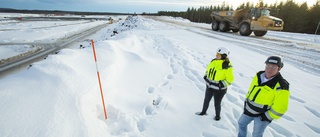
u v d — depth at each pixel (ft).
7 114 9.30
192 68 25.50
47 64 15.38
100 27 123.65
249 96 8.88
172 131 11.97
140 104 15.11
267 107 8.25
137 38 45.70
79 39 67.41
